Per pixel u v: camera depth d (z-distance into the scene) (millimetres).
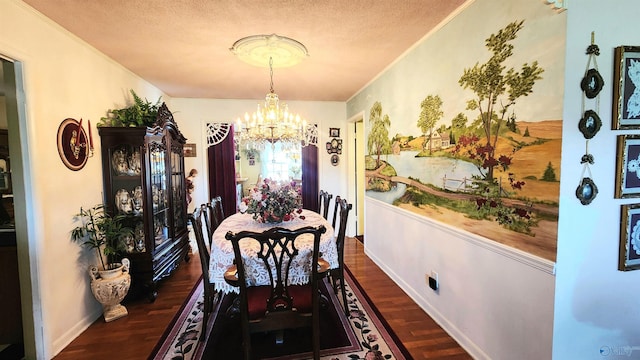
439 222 2188
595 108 1310
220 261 1998
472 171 1822
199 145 4348
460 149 1931
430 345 1963
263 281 1968
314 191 4750
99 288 2203
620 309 1415
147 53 2539
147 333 2152
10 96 1758
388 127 3061
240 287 1569
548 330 1357
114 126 2619
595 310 1383
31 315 1839
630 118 1344
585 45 1272
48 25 1928
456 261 2000
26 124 1777
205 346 1996
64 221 2059
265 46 2383
